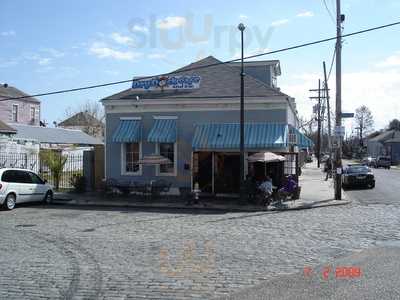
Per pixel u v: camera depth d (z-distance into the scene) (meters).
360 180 32.41
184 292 7.55
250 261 9.72
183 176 24.45
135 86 25.44
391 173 56.38
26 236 13.03
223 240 12.23
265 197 20.98
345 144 147.12
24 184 20.73
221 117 23.95
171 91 24.92
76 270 9.05
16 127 49.88
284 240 12.18
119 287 7.86
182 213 18.73
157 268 9.16
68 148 48.00
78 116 88.50
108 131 25.53
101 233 13.52
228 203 21.58
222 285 7.93
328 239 12.30
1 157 33.25
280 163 24.09
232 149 23.20
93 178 26.95
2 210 19.66
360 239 12.28
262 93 23.56
